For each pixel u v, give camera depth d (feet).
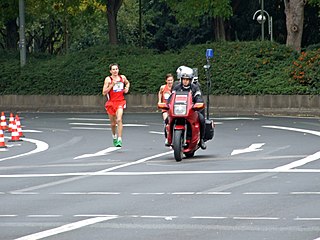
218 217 70.13
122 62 289.53
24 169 114.01
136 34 475.31
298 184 88.79
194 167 108.27
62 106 298.35
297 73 241.55
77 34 461.37
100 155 130.41
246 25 361.71
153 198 81.97
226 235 62.59
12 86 309.83
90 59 301.63
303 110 236.84
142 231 64.95
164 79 273.75
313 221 67.36
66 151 140.97
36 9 374.02
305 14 342.44
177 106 116.16
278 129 172.86
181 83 119.75
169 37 410.93
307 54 247.29
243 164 109.91
